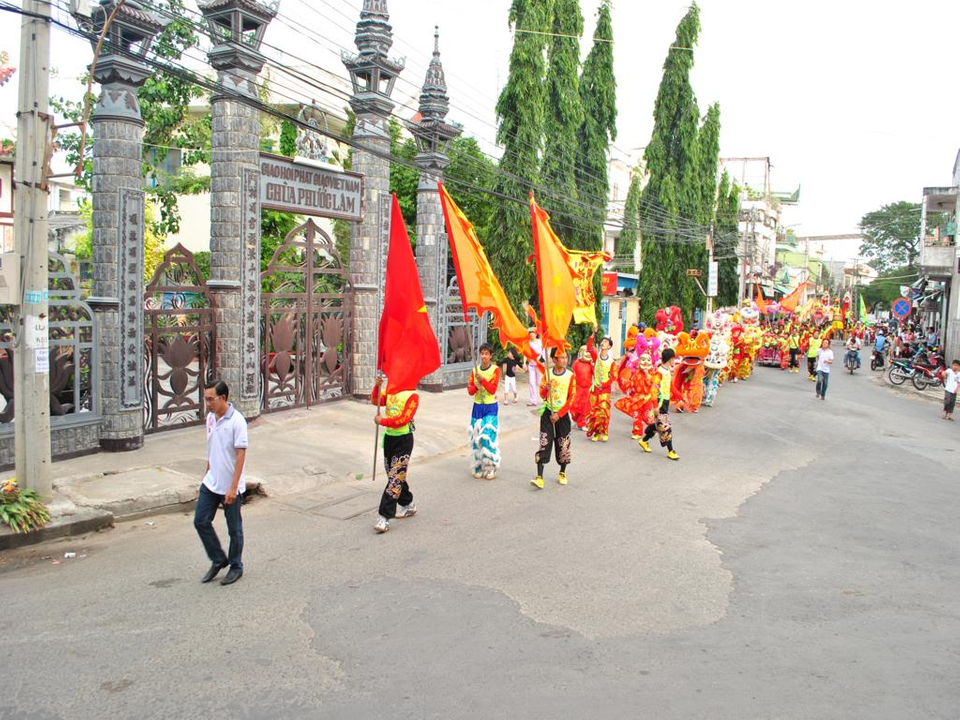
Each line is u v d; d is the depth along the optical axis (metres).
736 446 12.99
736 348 25.97
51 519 7.11
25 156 7.17
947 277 30.14
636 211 28.56
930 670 4.74
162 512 7.99
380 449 11.07
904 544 7.62
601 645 4.97
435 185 16.50
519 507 8.43
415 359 7.51
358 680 4.41
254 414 12.00
